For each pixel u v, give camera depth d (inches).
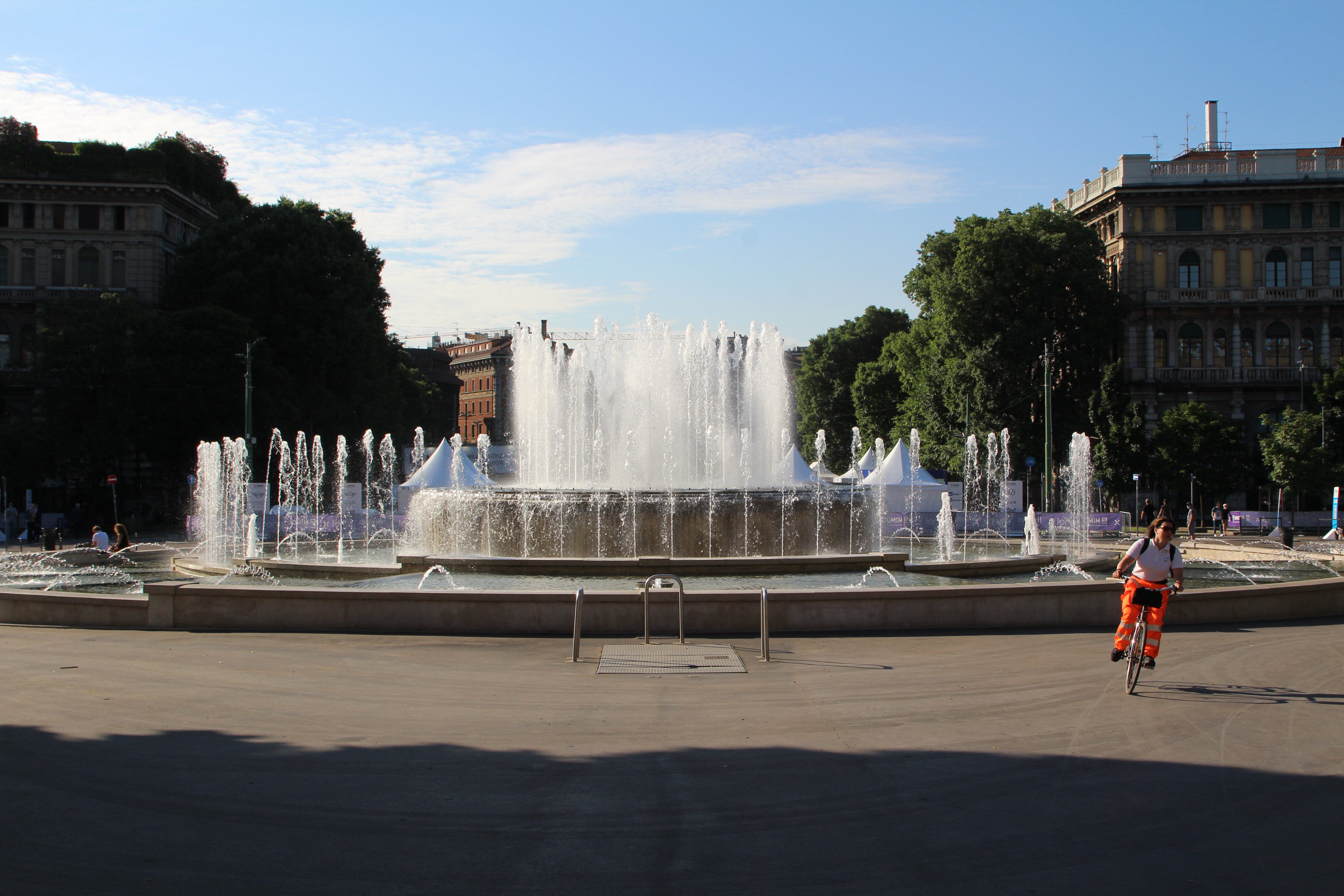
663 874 223.6
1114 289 2568.9
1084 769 300.7
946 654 488.1
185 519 2241.6
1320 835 247.3
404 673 438.6
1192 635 550.9
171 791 279.6
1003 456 2180.1
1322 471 2084.2
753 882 219.6
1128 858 233.1
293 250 2231.8
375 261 2618.1
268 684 415.8
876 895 212.7
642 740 332.8
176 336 2006.6
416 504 1026.7
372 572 829.8
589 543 864.9
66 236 2564.0
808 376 3651.6
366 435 2269.9
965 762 308.0
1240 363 2573.8
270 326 2207.2
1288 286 2559.1
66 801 271.9
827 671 444.1
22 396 2481.5
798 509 878.4
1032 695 399.5
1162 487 2381.9
